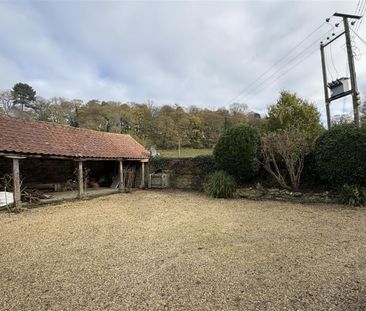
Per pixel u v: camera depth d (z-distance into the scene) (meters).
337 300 2.63
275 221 6.16
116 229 5.76
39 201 9.54
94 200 10.44
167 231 5.50
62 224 6.34
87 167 15.20
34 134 10.12
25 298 2.80
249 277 3.21
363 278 3.11
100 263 3.77
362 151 7.84
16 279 3.29
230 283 3.06
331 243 4.44
